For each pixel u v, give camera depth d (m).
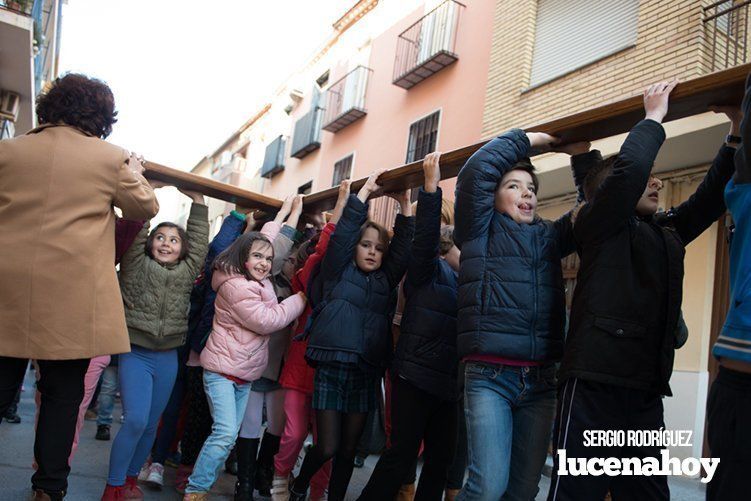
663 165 6.81
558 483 2.13
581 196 2.78
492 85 9.09
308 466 3.23
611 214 2.23
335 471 3.27
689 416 6.13
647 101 2.31
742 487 1.67
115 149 2.67
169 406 4.07
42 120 2.71
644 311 2.19
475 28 10.84
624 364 2.14
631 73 6.89
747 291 1.75
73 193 2.53
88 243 2.54
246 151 26.16
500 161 2.60
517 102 8.49
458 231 2.69
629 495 2.24
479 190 2.59
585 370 2.15
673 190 6.85
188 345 4.16
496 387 2.47
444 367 3.02
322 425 3.18
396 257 3.46
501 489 2.41
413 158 11.91
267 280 3.77
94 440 5.41
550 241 2.60
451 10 11.34
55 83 2.71
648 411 2.21
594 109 2.49
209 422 3.95
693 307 6.37
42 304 2.42
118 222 3.46
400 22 13.42
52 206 2.50
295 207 4.19
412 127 12.12
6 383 2.48
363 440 5.15
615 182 2.20
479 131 10.12
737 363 1.74
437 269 3.17
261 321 3.43
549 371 2.55
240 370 3.44
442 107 11.27
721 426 1.75
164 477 4.30
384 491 2.95
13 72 10.77
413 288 3.18
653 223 2.43
